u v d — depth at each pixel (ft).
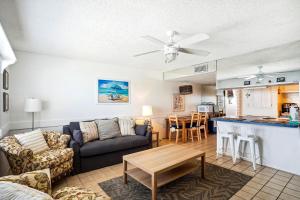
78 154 9.74
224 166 10.61
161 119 18.95
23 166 7.23
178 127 17.12
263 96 16.37
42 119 11.89
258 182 8.51
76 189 5.19
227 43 9.98
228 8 6.23
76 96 13.30
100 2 5.82
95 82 14.24
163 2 5.83
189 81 20.92
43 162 7.62
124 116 15.83
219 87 14.19
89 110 13.89
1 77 8.96
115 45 10.14
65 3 5.86
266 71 11.68
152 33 8.38
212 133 21.84
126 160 8.12
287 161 9.80
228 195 7.38
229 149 12.72
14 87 10.97
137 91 16.89
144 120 15.07
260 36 8.94
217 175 9.30
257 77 12.12
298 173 9.36
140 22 7.29
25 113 11.35
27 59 11.42
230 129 12.58
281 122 10.18
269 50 11.41
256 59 12.07
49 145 9.56
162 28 7.85
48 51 11.33
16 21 7.14
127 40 9.35
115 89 15.34
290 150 9.70
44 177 4.74
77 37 8.94
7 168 9.42
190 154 8.66
